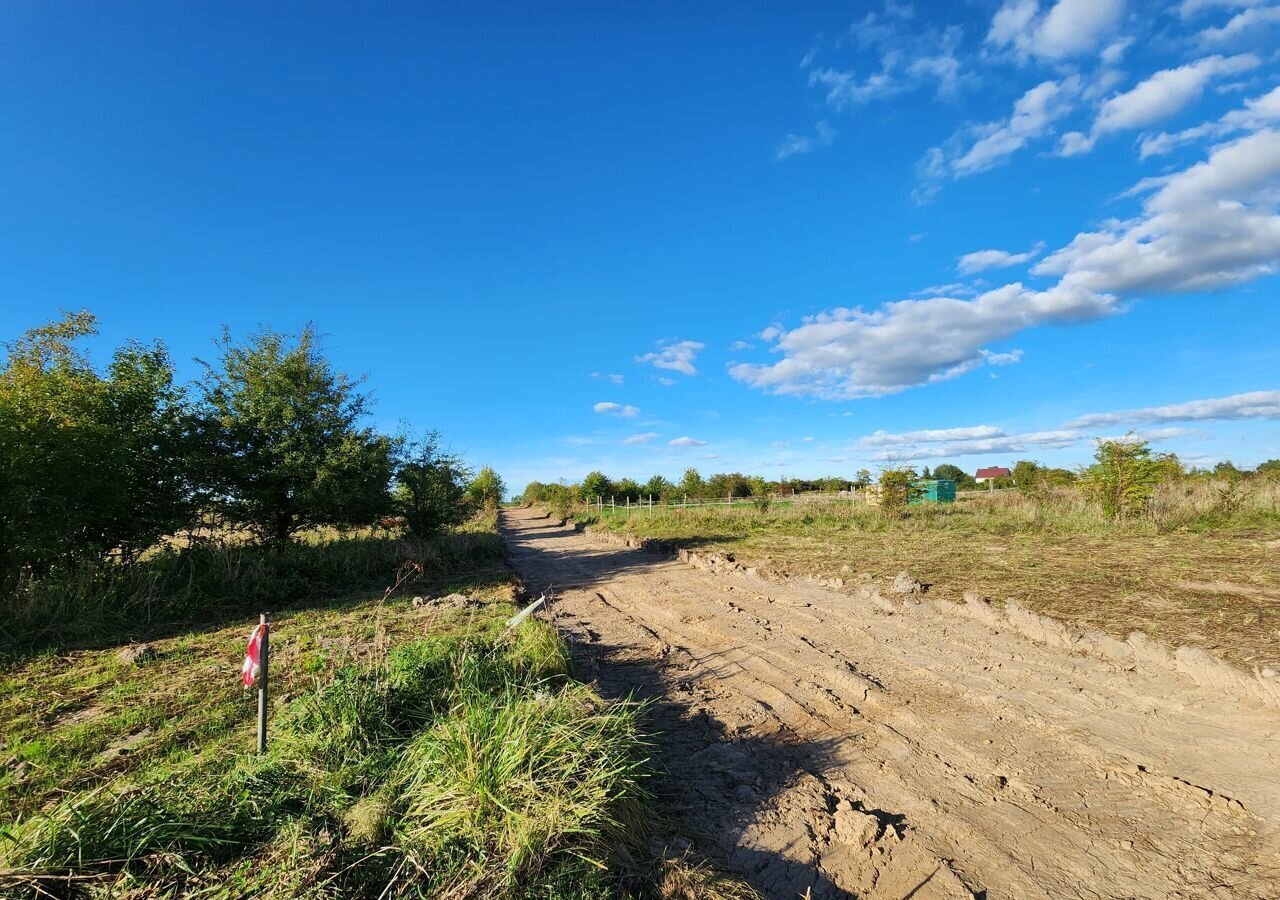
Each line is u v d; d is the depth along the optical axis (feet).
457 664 18.39
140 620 30.01
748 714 18.72
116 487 34.35
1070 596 26.66
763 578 40.16
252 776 12.19
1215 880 10.65
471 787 11.19
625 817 11.98
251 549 42.37
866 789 14.23
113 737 15.53
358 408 49.75
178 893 9.19
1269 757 14.23
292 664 21.24
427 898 9.32
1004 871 11.21
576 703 15.62
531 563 57.31
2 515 29.09
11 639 24.97
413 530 56.65
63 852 9.55
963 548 42.06
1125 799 13.20
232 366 45.96
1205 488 51.03
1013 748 15.61
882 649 23.86
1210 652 19.04
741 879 11.07
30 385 33.22
